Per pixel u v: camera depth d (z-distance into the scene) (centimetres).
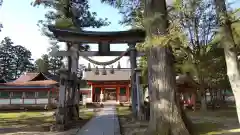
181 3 946
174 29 743
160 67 800
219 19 524
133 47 1575
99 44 1606
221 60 1778
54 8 1830
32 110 2714
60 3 1764
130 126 1195
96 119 1587
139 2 1109
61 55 1531
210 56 1789
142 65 1988
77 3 1858
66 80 1214
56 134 988
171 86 793
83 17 1970
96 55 1611
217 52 1714
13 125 1322
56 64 6303
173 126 763
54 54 1527
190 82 2153
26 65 6762
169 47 822
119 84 3966
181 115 812
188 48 1678
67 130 1095
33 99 2942
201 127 1010
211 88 2414
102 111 2433
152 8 803
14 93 2917
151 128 796
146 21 774
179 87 2236
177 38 761
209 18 1717
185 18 1408
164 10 809
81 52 1605
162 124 768
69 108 1417
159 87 793
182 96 2720
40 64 6122
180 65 1880
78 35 1519
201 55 1803
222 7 514
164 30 760
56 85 3009
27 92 2944
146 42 742
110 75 3966
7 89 2866
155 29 760
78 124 1310
